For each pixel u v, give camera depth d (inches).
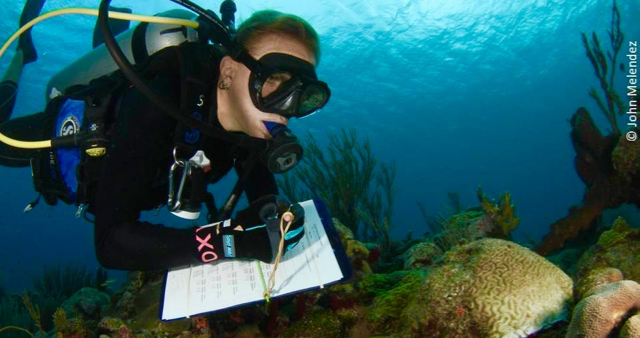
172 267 59.4
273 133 59.4
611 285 50.9
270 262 57.4
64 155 76.1
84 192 67.9
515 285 64.7
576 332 47.6
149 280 105.0
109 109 62.8
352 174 220.2
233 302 57.9
